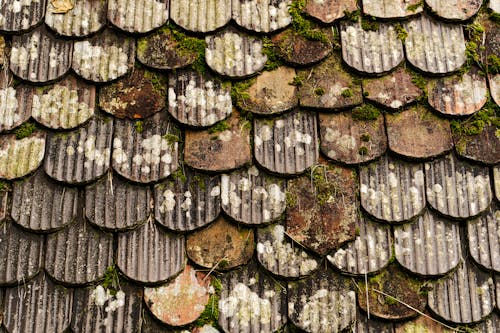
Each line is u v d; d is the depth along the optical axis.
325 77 3.20
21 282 2.99
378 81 3.20
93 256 3.01
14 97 3.16
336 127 3.15
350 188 3.09
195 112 3.14
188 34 3.23
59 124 3.13
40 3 3.26
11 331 2.94
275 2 3.28
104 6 3.26
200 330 2.96
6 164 3.09
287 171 3.09
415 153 3.13
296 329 2.96
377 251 3.03
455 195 3.10
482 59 3.26
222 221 3.05
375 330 2.97
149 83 3.18
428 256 3.03
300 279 3.00
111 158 3.10
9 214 3.05
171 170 3.09
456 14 3.30
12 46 3.21
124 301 2.98
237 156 3.10
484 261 3.04
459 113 3.18
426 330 2.99
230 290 2.99
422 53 3.24
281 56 3.21
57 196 3.06
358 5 3.29
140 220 3.04
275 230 3.04
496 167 3.14
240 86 3.18
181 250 3.02
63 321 2.95
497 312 3.01
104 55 3.21
